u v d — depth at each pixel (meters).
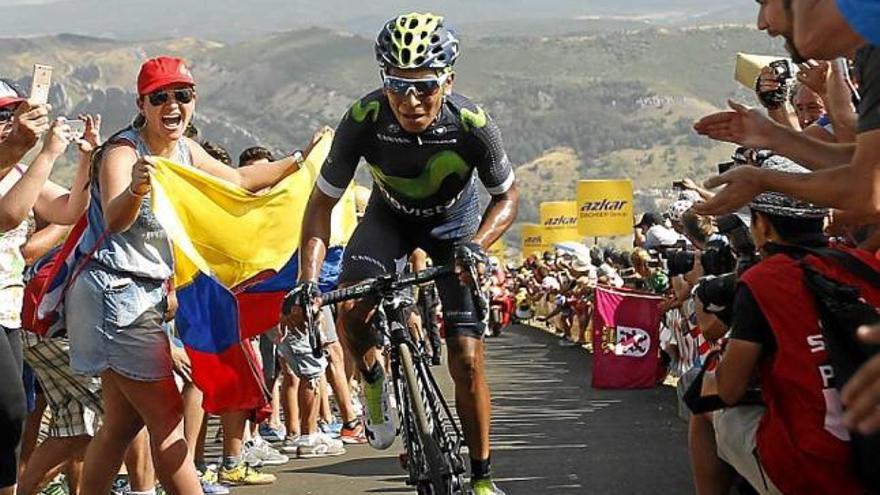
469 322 5.08
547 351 17.95
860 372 1.98
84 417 5.37
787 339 3.50
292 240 5.50
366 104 4.93
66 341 5.24
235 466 6.92
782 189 2.99
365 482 6.89
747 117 3.44
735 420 3.89
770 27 3.00
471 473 5.21
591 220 21.61
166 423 4.69
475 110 4.95
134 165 4.50
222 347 4.88
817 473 3.45
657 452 7.52
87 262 4.70
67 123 4.57
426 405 4.68
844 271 3.53
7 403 4.45
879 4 2.29
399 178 5.03
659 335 11.30
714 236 5.84
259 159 7.35
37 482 5.37
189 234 5.14
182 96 4.82
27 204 4.42
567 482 6.64
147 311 4.70
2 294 4.53
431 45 4.75
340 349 8.44
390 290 4.61
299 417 8.13
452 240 5.26
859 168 2.80
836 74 4.27
